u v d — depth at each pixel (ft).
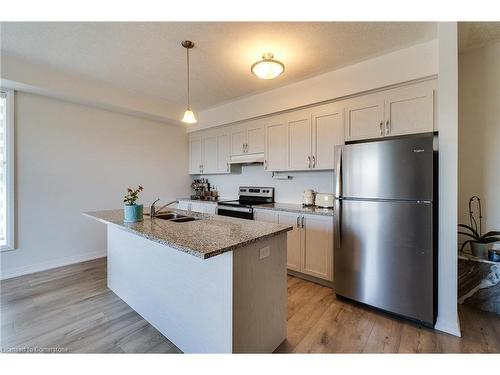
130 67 9.30
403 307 6.70
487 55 7.89
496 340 5.92
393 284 6.83
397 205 6.70
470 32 7.21
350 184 7.54
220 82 10.55
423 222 6.33
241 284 4.75
